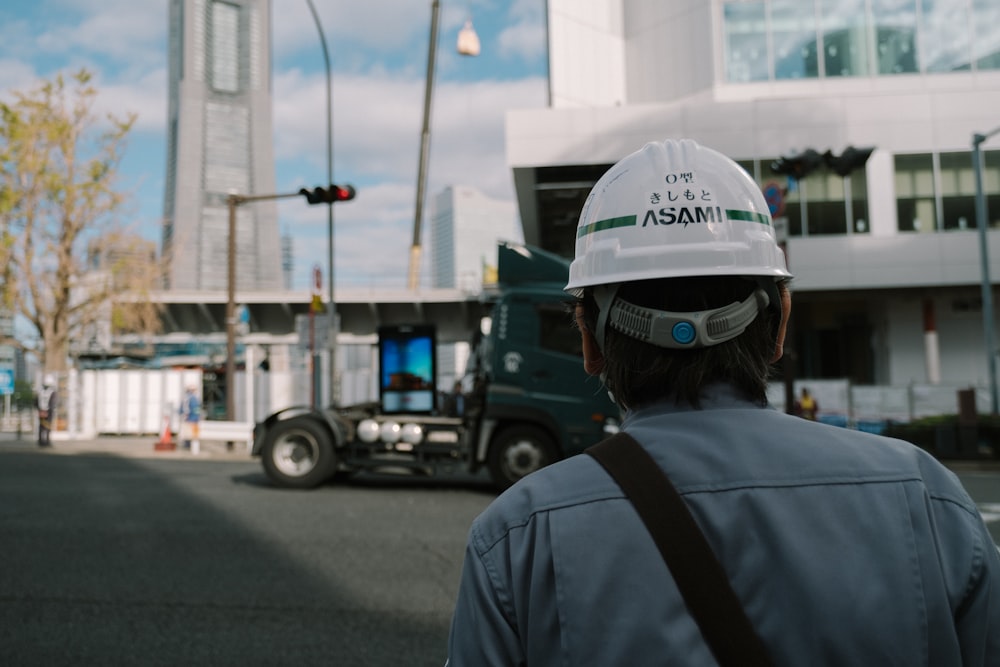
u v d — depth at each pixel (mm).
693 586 879
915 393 18281
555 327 10289
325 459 10664
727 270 1047
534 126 25875
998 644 940
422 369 11305
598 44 29109
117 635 4551
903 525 936
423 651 4336
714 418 1024
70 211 25281
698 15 27922
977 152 19391
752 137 25453
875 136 25250
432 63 36156
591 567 913
